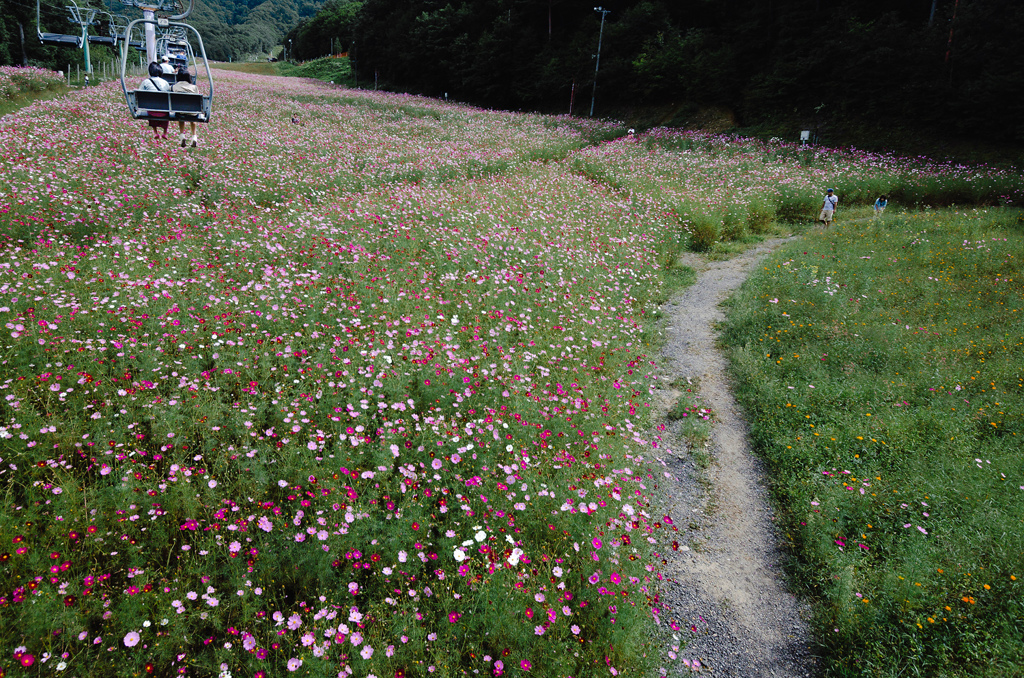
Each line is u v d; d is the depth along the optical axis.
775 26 34.34
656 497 5.59
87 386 4.84
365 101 40.00
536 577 3.85
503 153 21.22
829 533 5.16
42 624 3.05
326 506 4.06
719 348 8.99
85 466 4.31
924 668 3.96
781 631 4.38
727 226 15.84
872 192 19.66
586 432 5.72
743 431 6.86
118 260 7.47
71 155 13.03
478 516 4.29
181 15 9.84
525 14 53.59
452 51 56.88
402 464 4.68
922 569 4.59
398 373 5.76
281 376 5.61
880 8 32.81
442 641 3.44
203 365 5.67
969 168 23.16
